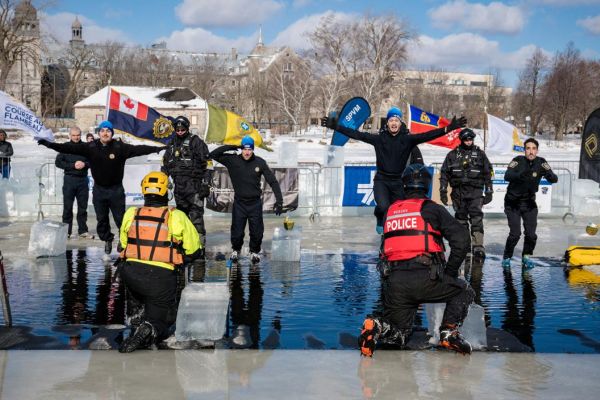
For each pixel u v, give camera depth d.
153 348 5.04
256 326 5.69
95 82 95.25
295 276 7.85
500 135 14.75
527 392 4.21
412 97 86.62
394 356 4.91
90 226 11.76
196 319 5.26
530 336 5.50
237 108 85.88
